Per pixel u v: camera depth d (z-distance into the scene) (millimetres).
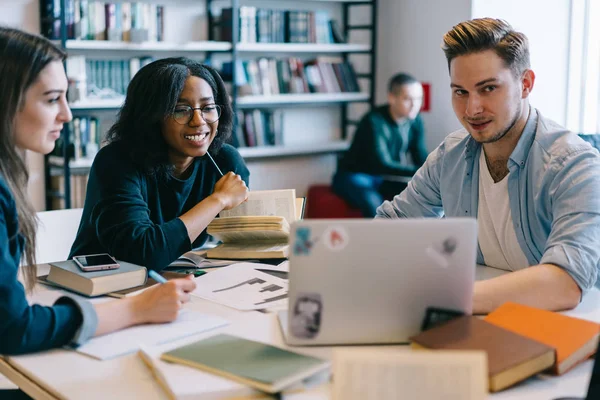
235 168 2293
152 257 1833
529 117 1774
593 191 1625
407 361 958
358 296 1283
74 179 4344
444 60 5289
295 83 5246
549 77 4852
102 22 4371
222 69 4965
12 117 1422
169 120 2012
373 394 957
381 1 5680
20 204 1457
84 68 4258
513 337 1221
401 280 1277
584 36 4801
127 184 1977
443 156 2004
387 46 5688
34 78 1432
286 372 1141
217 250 2002
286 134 5594
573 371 1218
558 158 1714
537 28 4824
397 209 2129
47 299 1627
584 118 4875
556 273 1511
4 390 1689
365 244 1259
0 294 1283
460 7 5129
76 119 4289
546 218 1762
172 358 1221
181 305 1460
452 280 1284
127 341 1350
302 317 1296
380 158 4926
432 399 947
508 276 1506
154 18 4570
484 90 1677
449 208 1996
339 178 5121
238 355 1221
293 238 1261
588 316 1481
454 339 1212
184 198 2164
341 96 5500
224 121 2223
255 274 1769
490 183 1879
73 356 1304
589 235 1577
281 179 5508
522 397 1122
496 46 1653
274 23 5094
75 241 2082
